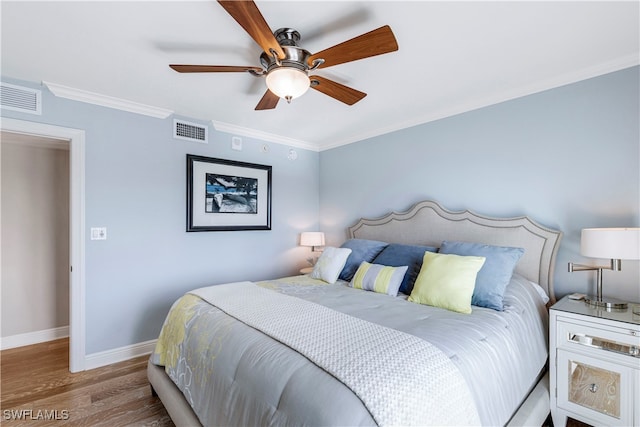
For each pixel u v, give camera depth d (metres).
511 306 1.88
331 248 2.99
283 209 4.00
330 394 1.01
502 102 2.58
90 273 2.60
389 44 1.45
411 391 1.03
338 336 1.37
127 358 2.78
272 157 3.88
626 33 1.73
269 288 2.47
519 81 2.34
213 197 3.33
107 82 2.37
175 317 2.01
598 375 1.67
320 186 4.38
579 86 2.20
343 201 4.03
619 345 1.61
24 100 2.33
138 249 2.85
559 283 2.29
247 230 3.62
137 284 2.84
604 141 2.10
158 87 2.46
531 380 1.68
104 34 1.74
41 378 2.43
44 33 1.73
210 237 3.34
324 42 1.80
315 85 1.90
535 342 1.85
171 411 1.75
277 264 3.93
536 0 1.46
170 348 1.93
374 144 3.64
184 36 1.76
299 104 2.81
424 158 3.14
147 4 1.49
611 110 2.07
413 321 1.65
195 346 1.68
